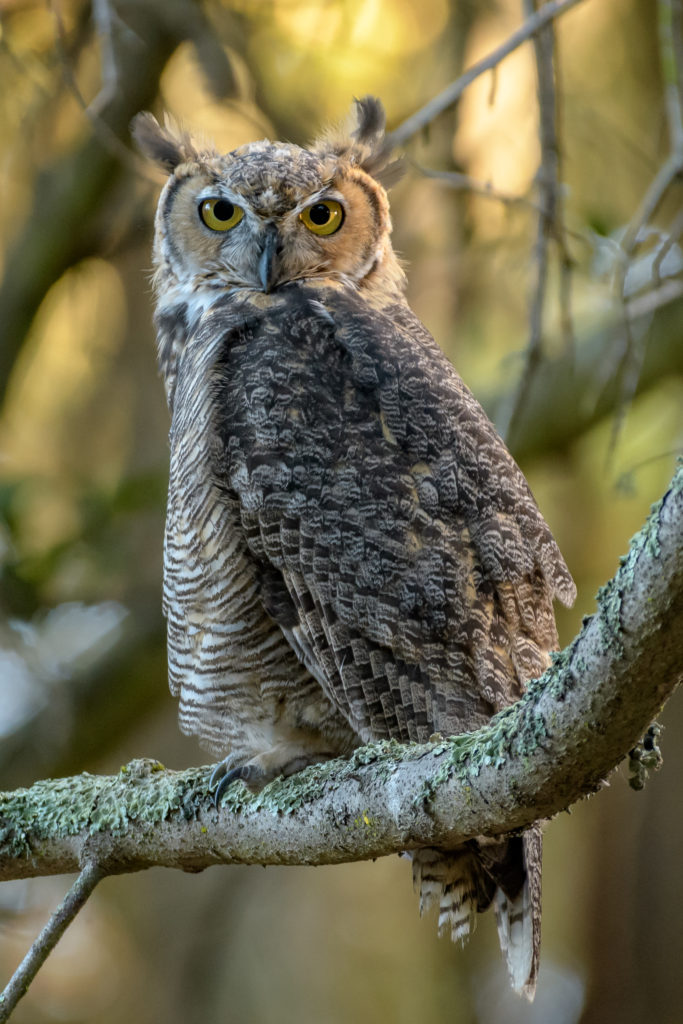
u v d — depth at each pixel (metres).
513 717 5.45
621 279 9.13
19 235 13.75
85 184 13.42
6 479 12.38
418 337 8.49
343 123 9.94
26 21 12.68
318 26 12.02
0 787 13.02
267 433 7.58
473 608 7.19
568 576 7.70
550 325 13.67
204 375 7.90
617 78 13.66
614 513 13.48
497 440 7.94
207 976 15.13
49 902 13.97
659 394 13.63
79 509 12.49
